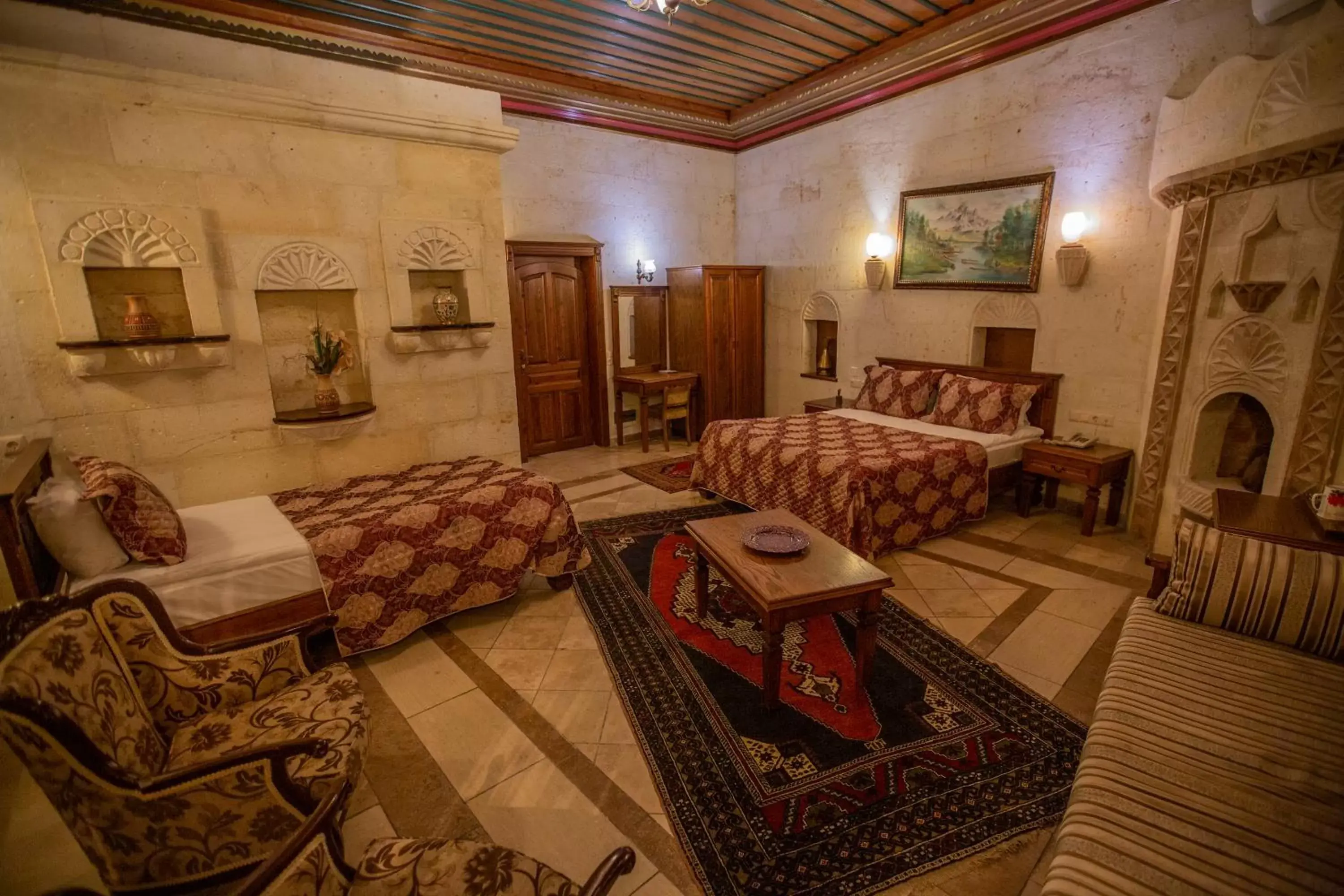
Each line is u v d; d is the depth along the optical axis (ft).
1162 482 11.51
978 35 14.43
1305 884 3.92
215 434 10.92
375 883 4.21
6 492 6.83
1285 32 10.14
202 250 10.10
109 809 4.57
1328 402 9.05
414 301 13.05
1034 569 11.62
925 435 14.29
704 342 21.45
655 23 14.47
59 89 9.06
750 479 14.05
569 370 21.16
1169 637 6.52
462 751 7.25
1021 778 6.62
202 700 6.08
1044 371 14.82
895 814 6.19
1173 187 11.07
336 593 8.84
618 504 15.84
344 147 11.49
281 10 13.08
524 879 4.20
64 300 9.21
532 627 10.03
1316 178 8.92
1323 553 6.51
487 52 16.03
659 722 7.65
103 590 5.56
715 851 5.82
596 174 20.16
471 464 12.75
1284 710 5.42
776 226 21.80
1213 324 10.57
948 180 16.26
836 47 16.26
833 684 8.31
